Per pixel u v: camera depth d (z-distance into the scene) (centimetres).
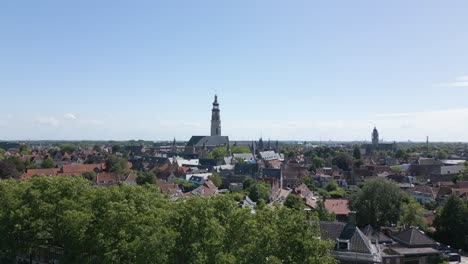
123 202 5722
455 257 8950
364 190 11150
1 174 16775
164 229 4916
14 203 6488
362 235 7050
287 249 4622
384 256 7806
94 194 6397
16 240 6450
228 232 4975
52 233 6431
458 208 10375
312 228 4994
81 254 5741
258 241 4703
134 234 5288
